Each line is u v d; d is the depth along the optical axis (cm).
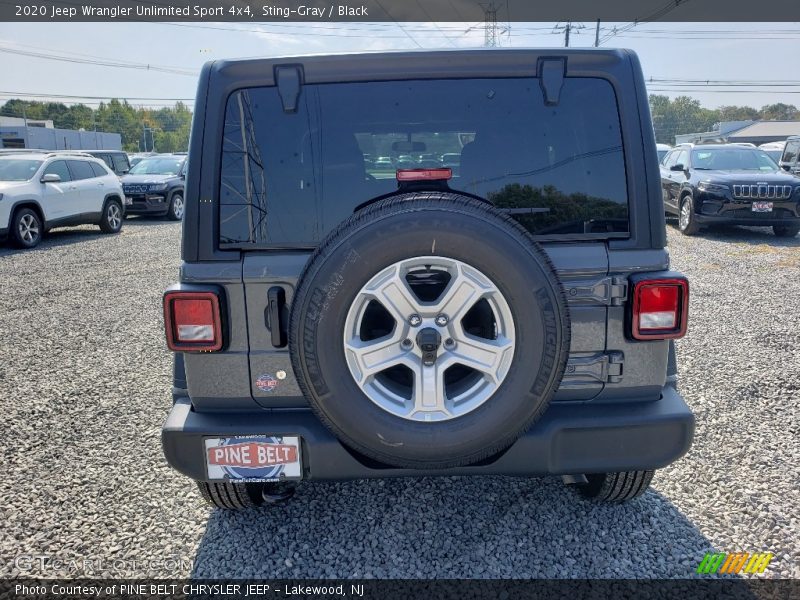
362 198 242
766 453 354
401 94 244
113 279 902
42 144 5153
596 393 246
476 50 239
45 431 402
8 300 774
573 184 243
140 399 455
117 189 1470
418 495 321
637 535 282
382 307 236
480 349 214
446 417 217
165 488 332
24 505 315
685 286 232
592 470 242
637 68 241
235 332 238
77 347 583
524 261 209
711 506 304
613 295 236
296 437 238
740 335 574
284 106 240
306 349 213
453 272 211
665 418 240
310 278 212
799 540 277
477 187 246
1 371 517
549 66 239
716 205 1141
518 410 215
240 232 238
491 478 336
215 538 287
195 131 238
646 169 239
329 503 315
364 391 216
